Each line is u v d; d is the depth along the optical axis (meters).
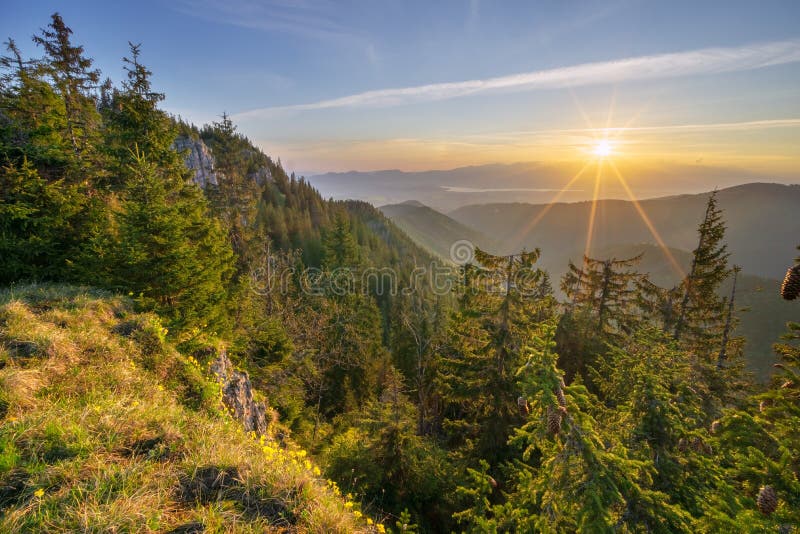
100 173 13.70
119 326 7.95
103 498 3.12
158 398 6.09
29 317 6.80
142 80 15.52
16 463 3.34
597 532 4.49
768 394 4.87
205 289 11.30
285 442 14.07
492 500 11.48
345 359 28.56
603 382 12.68
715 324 18.92
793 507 3.77
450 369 14.55
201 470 3.75
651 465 5.66
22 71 18.89
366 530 4.13
